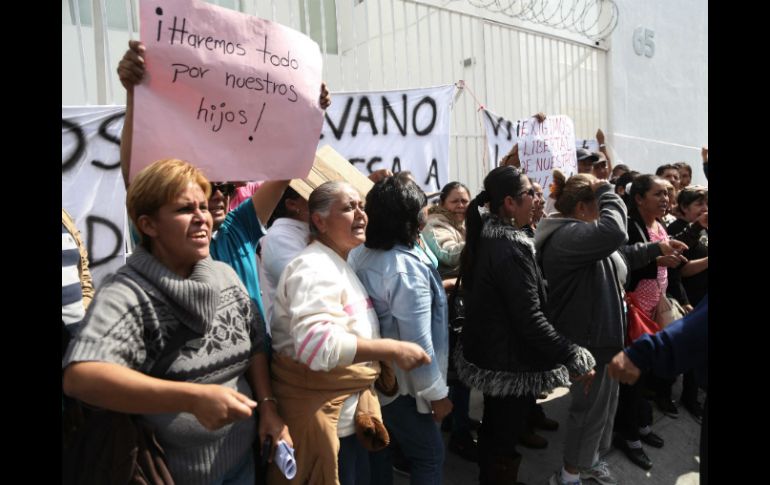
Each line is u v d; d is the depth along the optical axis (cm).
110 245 273
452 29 509
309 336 147
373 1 492
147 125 152
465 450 308
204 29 159
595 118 677
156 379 114
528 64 567
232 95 166
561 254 266
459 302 277
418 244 238
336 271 167
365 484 191
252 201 196
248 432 148
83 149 263
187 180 133
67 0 314
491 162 480
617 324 264
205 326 132
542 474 297
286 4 403
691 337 152
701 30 811
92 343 112
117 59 334
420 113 411
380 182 201
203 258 138
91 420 124
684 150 788
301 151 183
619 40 695
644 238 331
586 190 271
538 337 222
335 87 470
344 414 165
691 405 379
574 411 273
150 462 123
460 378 248
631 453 319
